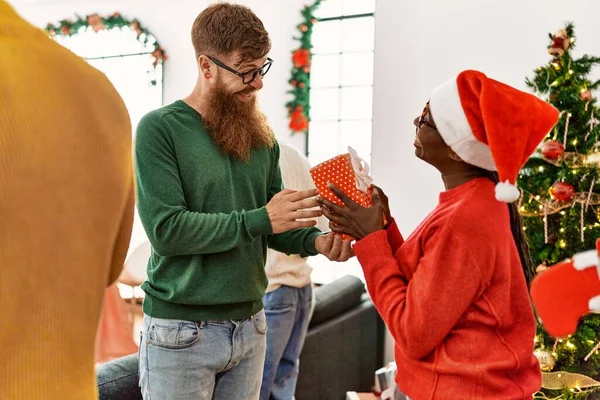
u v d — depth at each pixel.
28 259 0.63
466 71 1.36
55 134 0.65
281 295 2.57
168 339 1.63
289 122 4.91
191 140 1.64
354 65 4.75
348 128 4.80
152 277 1.67
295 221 1.56
